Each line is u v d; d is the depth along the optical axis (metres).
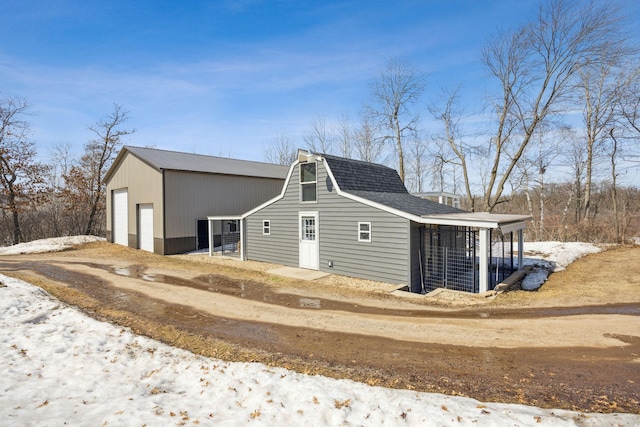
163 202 18.16
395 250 11.07
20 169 26.69
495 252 16.67
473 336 6.55
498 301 8.98
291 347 6.15
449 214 12.14
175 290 10.57
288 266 14.45
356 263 12.11
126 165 21.44
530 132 22.53
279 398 4.14
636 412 3.97
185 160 21.53
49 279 11.96
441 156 28.23
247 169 23.55
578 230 20.34
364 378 4.93
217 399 4.17
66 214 30.30
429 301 9.14
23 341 5.98
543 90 21.70
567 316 7.58
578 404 4.17
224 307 8.74
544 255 15.79
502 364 5.34
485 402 4.14
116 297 9.70
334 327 7.20
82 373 4.84
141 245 20.31
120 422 3.57
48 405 3.90
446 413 3.73
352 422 3.64
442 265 11.98
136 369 5.06
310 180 13.64
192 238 19.34
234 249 19.50
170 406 3.99
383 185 15.24
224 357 5.70
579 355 5.60
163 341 6.46
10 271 13.35
